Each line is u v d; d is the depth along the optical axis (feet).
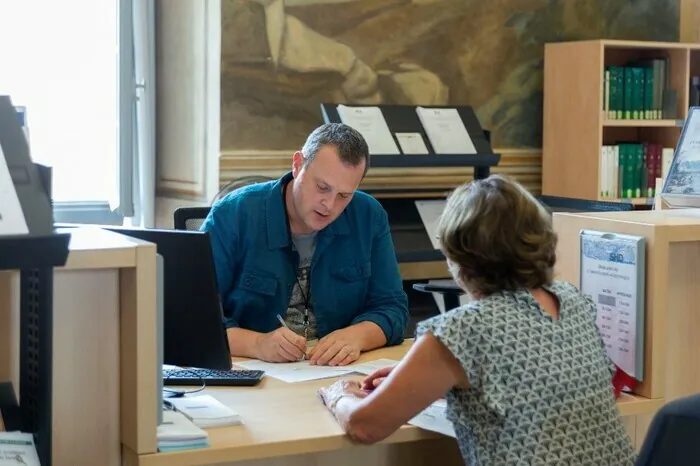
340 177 9.73
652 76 19.30
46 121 16.72
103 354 6.93
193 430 6.93
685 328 8.56
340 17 17.62
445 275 17.49
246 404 7.98
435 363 6.84
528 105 19.58
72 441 6.88
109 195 17.38
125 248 6.60
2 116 6.05
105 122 17.22
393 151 16.48
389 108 17.13
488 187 7.02
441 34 18.56
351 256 10.44
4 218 5.49
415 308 16.99
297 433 7.19
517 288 7.02
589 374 6.97
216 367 8.01
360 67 17.88
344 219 10.46
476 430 6.88
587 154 18.74
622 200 19.10
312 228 10.02
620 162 19.04
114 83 17.22
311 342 10.19
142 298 6.68
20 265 5.46
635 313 8.23
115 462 7.02
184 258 7.87
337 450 8.20
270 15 16.99
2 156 5.79
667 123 19.13
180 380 8.57
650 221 8.41
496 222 6.86
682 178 8.88
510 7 19.17
